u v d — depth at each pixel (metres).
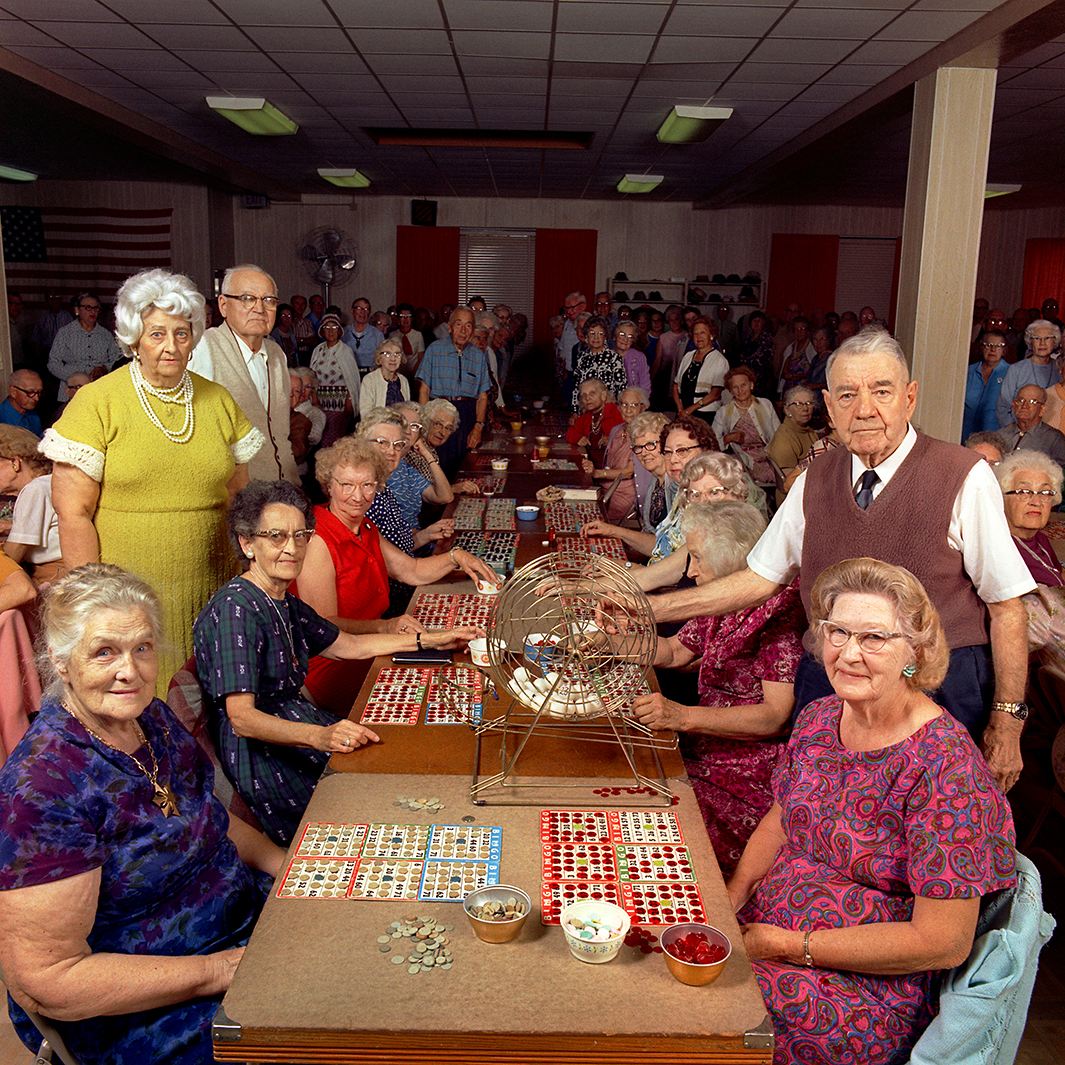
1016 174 9.29
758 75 5.70
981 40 4.52
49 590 1.37
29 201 10.70
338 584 2.67
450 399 6.45
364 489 2.66
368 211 12.02
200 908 1.47
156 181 10.65
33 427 5.16
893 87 5.56
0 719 2.30
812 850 1.47
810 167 8.95
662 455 3.65
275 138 8.09
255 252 12.06
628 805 1.58
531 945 1.22
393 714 1.93
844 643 1.38
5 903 1.25
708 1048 1.07
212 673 1.88
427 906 1.30
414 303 12.23
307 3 4.55
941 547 1.85
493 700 2.01
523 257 12.27
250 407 3.17
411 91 6.37
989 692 1.92
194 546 2.52
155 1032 1.36
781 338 10.55
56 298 10.86
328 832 1.48
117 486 2.41
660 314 10.72
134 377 2.40
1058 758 2.44
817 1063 1.36
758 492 3.32
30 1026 1.46
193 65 5.77
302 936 1.23
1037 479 2.62
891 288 12.23
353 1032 1.06
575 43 5.16
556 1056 1.07
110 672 1.33
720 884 1.36
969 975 1.29
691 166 9.16
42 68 5.84
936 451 1.85
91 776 1.33
